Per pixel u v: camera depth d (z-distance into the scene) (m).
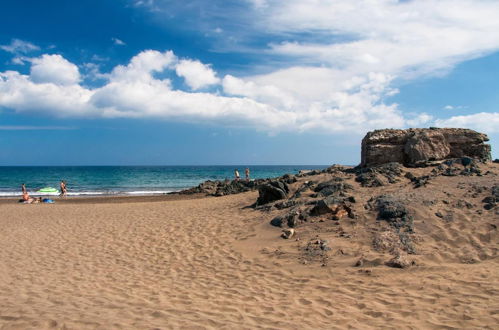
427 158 14.13
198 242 10.55
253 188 25.70
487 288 5.95
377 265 7.52
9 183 57.03
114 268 8.41
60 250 10.08
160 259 9.14
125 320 5.09
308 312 5.55
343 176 14.73
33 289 6.75
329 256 8.24
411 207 9.78
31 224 14.12
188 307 5.83
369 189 12.20
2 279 7.43
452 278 6.56
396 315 5.29
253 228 11.21
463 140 14.57
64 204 23.28
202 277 7.68
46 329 4.72
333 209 10.46
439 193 10.67
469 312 5.17
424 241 8.45
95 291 6.70
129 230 12.48
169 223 13.33
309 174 18.33
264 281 7.27
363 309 5.59
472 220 9.01
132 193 38.47
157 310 5.61
